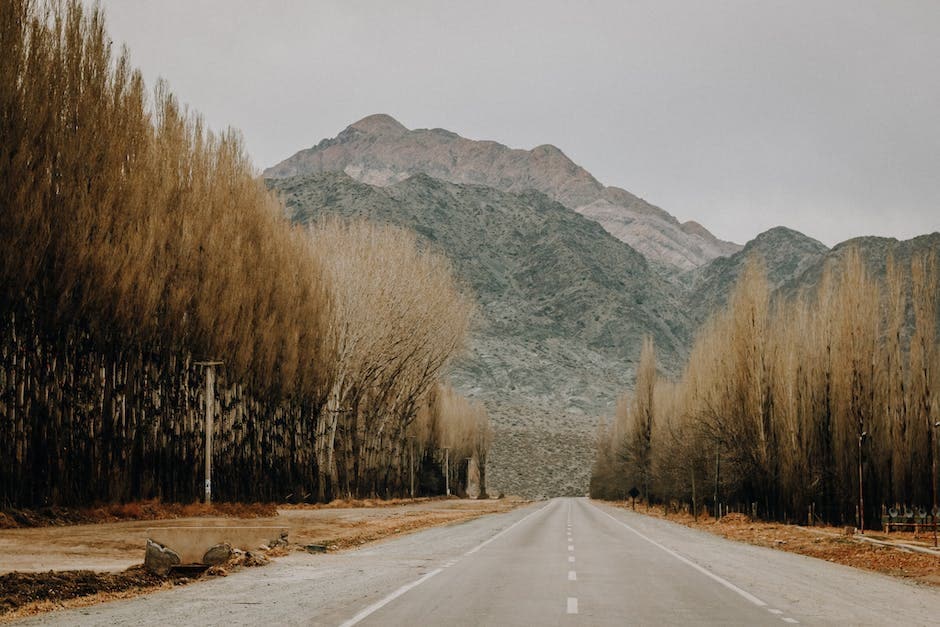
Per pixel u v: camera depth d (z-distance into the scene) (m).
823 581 20.31
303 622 13.08
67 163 39.22
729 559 26.59
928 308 53.66
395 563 24.02
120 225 42.25
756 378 57.66
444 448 120.38
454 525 49.66
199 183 48.97
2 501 36.12
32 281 37.59
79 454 40.69
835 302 54.88
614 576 20.61
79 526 35.50
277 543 28.05
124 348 43.69
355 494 79.81
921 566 26.31
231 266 50.62
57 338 40.12
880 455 53.28
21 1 37.75
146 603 15.43
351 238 77.00
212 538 21.94
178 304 47.06
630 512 83.50
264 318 55.47
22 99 37.34
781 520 56.34
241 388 54.53
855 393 53.06
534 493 181.00
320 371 65.44
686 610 14.86
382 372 80.50
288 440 64.94
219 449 52.41
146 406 45.62
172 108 48.06
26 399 37.91
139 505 42.25
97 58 40.88
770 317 58.41
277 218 59.25
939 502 52.53
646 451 97.06
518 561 24.83
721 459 63.59
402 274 78.69
